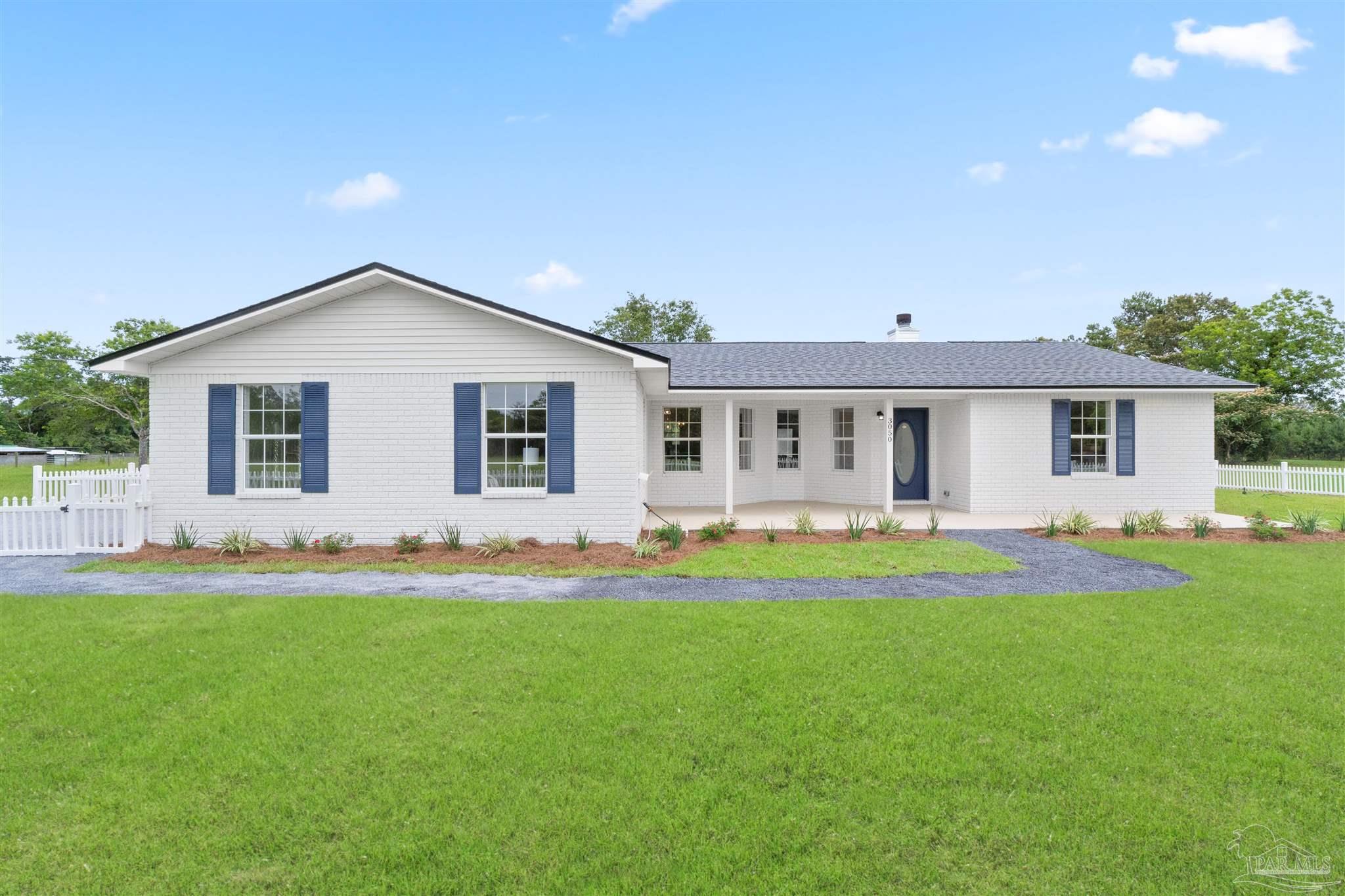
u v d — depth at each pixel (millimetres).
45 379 36094
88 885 2748
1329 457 38219
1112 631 6133
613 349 10922
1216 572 8781
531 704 4484
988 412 14961
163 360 11031
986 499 15016
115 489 12383
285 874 2824
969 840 3053
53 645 5719
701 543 11297
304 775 3605
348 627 6254
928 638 5922
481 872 2828
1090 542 11234
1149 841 3047
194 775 3609
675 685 4809
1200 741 3994
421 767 3688
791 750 3875
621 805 3307
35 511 10578
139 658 5375
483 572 9164
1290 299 38000
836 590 8039
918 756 3789
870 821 3207
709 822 3178
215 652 5555
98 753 3848
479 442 11109
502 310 10820
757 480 17469
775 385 14086
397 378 11094
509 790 3453
